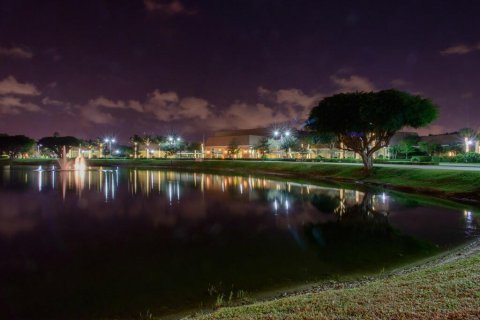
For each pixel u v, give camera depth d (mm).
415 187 36750
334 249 15648
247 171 77250
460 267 9859
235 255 15086
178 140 144250
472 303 6746
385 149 90812
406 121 46781
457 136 90625
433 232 18281
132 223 22047
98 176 63125
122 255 15422
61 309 10297
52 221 22797
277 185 45094
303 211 25688
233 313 7617
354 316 6602
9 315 9984
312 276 12258
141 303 10508
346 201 30172
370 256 14438
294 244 16703
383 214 23688
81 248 16594
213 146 141875
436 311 6520
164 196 34844
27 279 12688
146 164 111188
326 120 49406
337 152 104562
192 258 14789
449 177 35562
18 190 40469
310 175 60156
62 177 60156
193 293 11125
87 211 26438
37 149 175000
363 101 46594
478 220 21141
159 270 13398
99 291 11500
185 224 21594
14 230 20281
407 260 13734
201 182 50438
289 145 105125
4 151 142375
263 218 23203
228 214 24797
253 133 140500
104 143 171375
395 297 7426
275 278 12195
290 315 6922
